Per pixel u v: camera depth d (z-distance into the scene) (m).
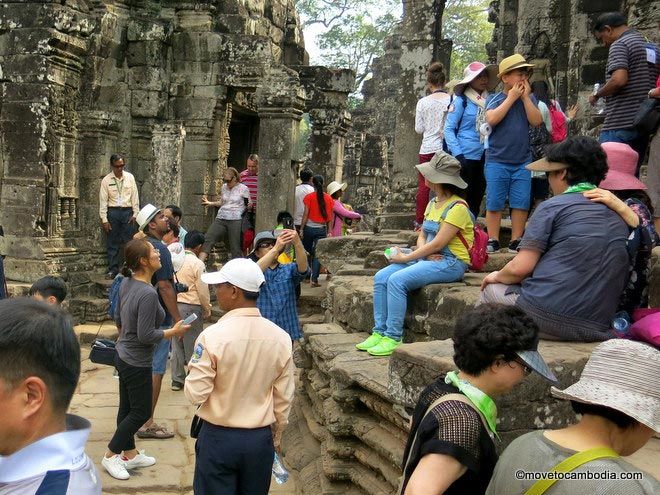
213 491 3.70
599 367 2.02
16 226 9.98
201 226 12.45
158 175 11.57
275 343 3.83
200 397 3.67
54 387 1.60
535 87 6.48
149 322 5.06
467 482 2.15
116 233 10.76
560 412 3.05
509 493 1.97
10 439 1.58
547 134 6.22
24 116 9.91
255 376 3.74
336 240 8.45
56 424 1.62
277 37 15.11
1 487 1.52
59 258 10.16
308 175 12.70
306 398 6.35
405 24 10.25
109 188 10.67
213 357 3.67
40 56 9.81
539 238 3.48
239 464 3.70
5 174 10.03
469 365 2.28
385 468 4.17
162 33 11.69
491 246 5.94
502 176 5.85
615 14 5.93
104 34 11.09
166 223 6.86
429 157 7.67
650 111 5.25
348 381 4.50
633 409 1.90
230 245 11.76
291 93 11.62
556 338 3.44
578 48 8.91
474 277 5.21
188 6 12.28
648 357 1.97
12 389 1.56
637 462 3.06
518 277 3.56
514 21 12.33
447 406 2.20
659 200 5.27
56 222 10.28
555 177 3.68
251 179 12.69
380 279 5.05
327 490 4.57
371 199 23.98
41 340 1.58
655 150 5.29
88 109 11.02
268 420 3.79
